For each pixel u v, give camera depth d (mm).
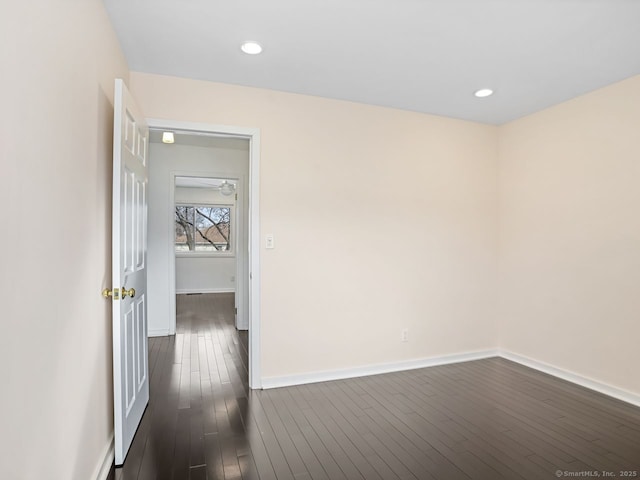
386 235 3422
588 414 2584
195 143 4793
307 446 2162
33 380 1148
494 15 2016
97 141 1850
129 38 2279
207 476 1884
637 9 1955
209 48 2398
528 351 3607
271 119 3041
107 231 2043
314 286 3170
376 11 1988
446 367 3562
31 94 1135
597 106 3010
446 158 3676
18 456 1055
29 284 1123
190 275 8250
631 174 2781
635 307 2760
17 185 1049
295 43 2326
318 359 3184
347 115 3281
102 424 1900
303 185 3135
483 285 3854
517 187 3715
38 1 1181
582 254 3121
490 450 2135
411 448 2148
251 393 2912
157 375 3299
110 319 2080
